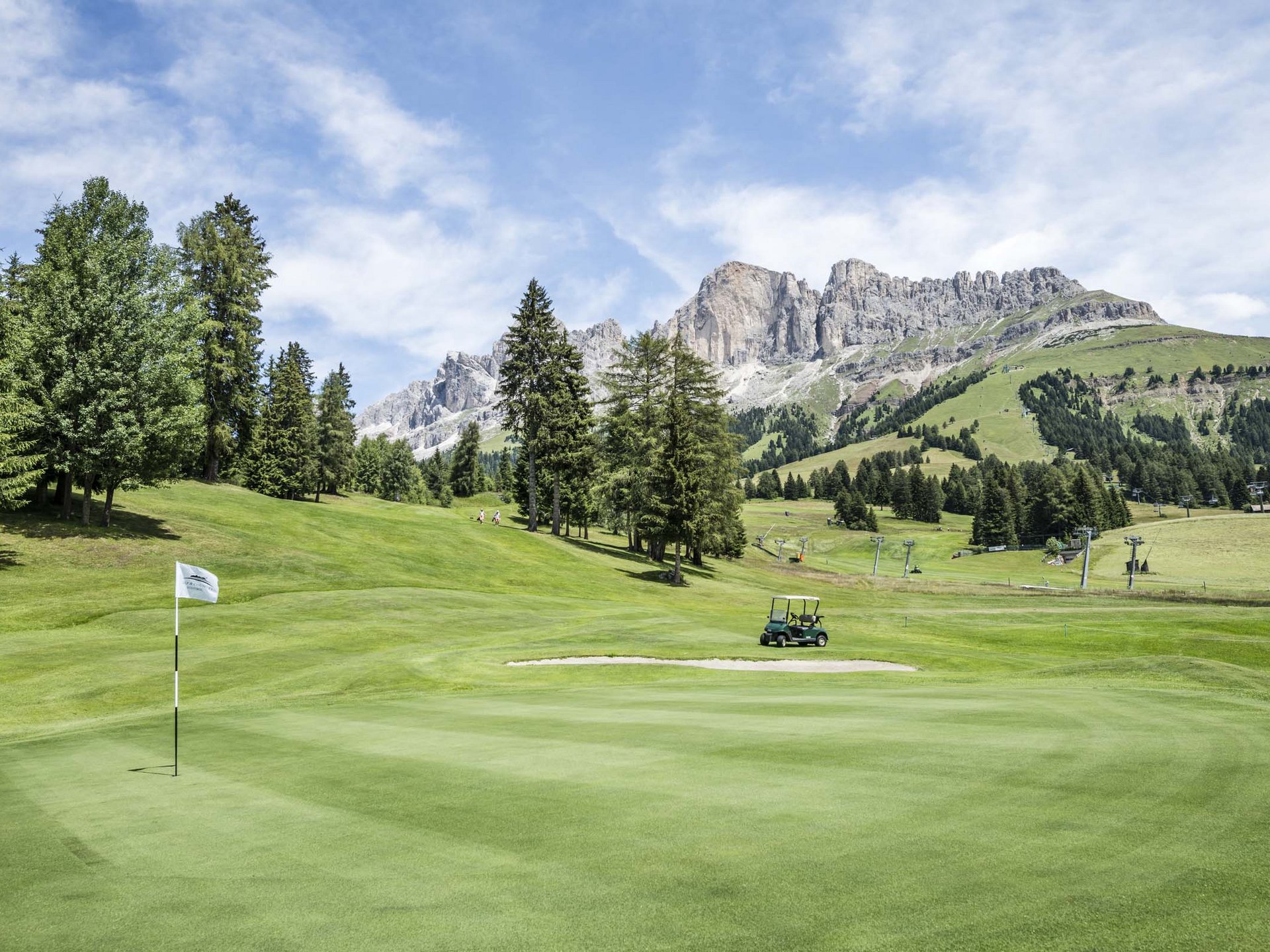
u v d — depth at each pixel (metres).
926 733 13.35
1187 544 142.25
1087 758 10.73
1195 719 14.51
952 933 5.13
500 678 27.88
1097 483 180.62
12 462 38.53
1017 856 6.65
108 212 45.97
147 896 6.66
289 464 96.81
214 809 9.92
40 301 43.16
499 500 170.50
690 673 29.45
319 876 7.01
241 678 26.14
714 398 76.06
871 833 7.50
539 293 77.44
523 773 11.27
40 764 13.99
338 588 46.78
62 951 5.53
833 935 5.20
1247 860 6.36
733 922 5.50
